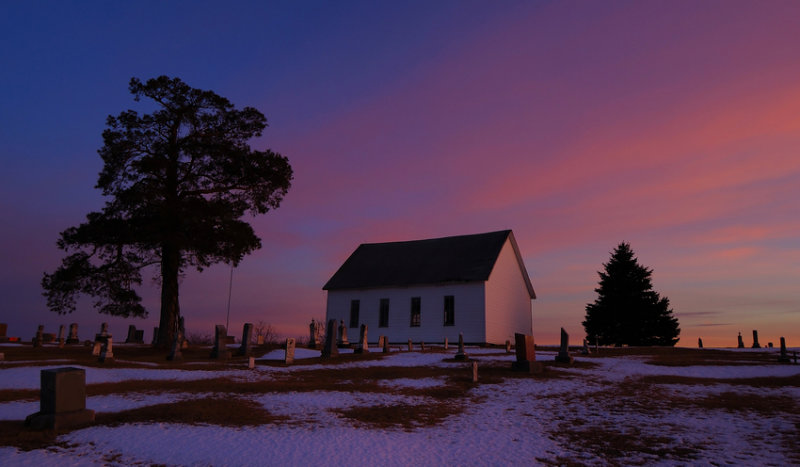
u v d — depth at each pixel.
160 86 33.94
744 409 16.12
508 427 14.19
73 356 28.64
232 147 35.28
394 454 11.16
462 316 42.47
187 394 17.59
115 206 32.00
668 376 23.78
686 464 10.42
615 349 39.12
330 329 32.06
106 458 10.30
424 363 28.36
